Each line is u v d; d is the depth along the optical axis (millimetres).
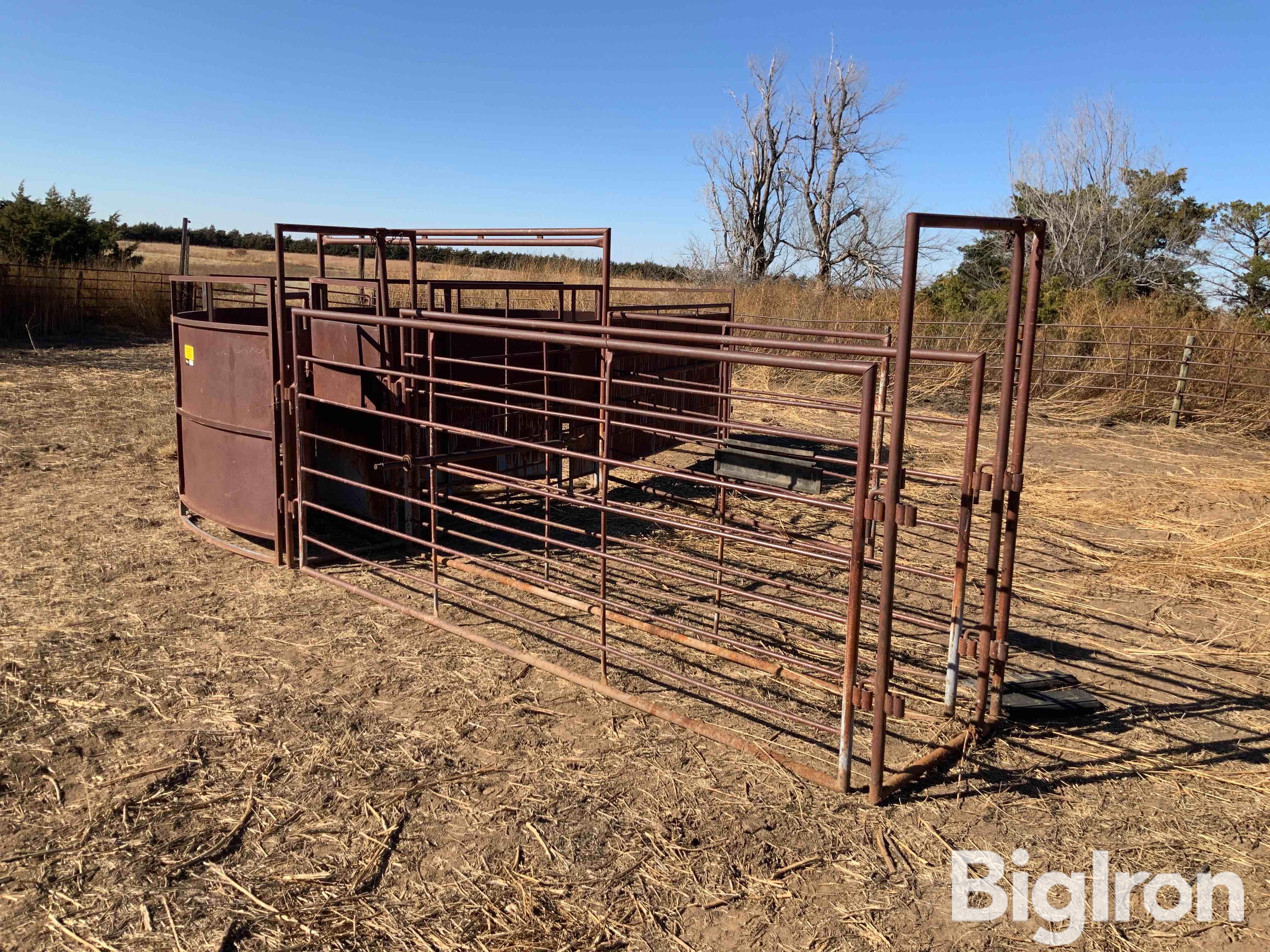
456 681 4328
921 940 2725
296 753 3639
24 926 2648
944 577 4078
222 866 2949
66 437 9430
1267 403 13320
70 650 4488
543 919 2758
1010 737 4027
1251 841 3285
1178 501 8672
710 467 9648
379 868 2961
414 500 5059
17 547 6000
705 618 5273
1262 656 5051
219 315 7488
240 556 6039
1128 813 3443
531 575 5449
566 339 3715
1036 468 10211
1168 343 14094
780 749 3818
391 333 6000
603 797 3408
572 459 6512
